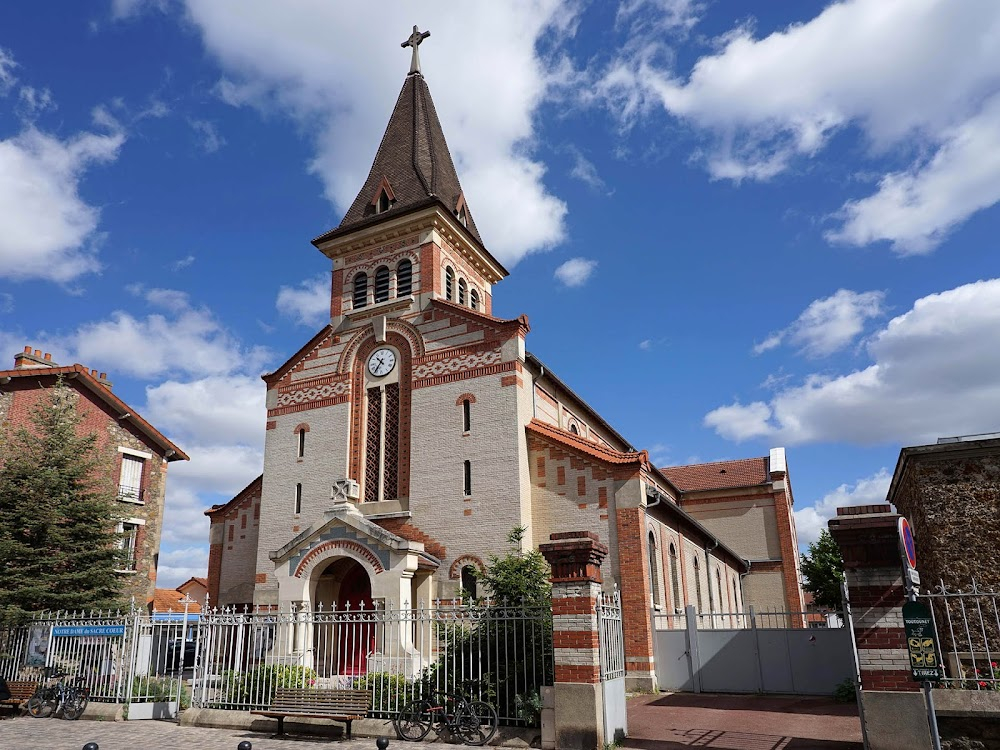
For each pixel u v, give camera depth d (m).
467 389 25.38
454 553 23.89
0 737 15.08
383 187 30.06
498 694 14.08
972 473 14.72
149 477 32.16
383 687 16.17
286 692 15.98
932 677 9.22
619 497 23.20
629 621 22.22
